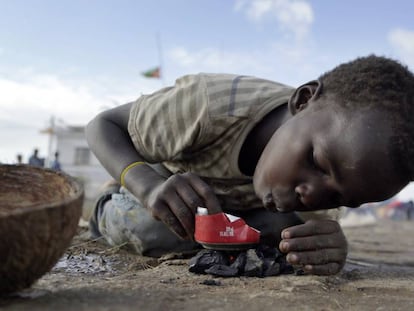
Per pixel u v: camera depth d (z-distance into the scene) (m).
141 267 0.59
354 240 1.33
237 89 0.58
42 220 0.31
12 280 0.32
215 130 0.56
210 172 0.61
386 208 5.67
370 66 0.47
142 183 0.54
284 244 0.48
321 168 0.45
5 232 0.29
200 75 0.61
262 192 0.51
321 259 0.48
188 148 0.59
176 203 0.49
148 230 0.65
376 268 0.70
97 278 0.48
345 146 0.43
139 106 0.62
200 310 0.34
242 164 0.59
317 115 0.47
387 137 0.42
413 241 1.41
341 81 0.48
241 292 0.41
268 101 0.57
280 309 0.36
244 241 0.49
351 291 0.46
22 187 0.40
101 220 0.75
